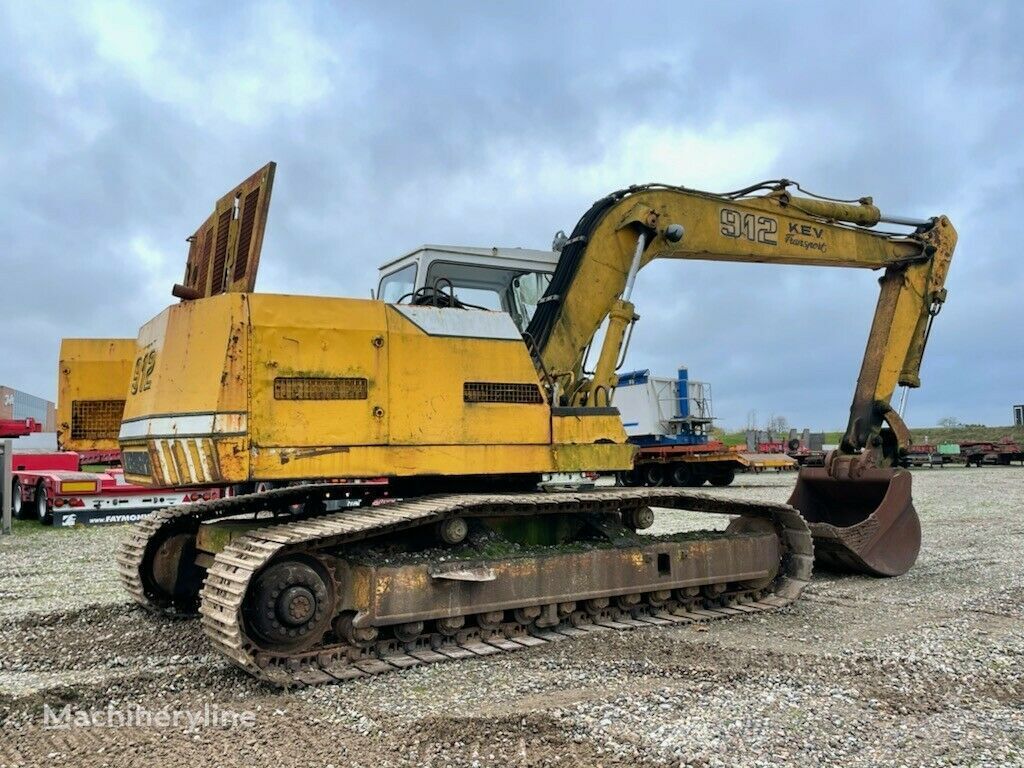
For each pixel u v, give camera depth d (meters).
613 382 7.73
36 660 5.89
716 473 26.08
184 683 5.31
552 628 6.68
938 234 10.54
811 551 8.05
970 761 3.92
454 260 7.59
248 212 6.12
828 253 9.62
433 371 6.21
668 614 7.30
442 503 6.01
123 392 8.12
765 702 4.77
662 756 3.96
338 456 5.81
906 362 10.36
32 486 16.34
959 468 36.94
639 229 8.11
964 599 8.04
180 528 7.63
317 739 4.28
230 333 5.60
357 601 5.84
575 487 7.56
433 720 4.45
